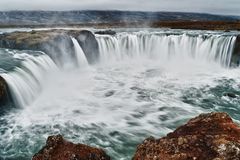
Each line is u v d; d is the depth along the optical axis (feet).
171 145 19.93
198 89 54.03
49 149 21.57
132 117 39.78
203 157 18.28
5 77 41.42
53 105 43.45
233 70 70.23
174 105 45.19
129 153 29.58
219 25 139.85
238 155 18.01
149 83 58.70
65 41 68.28
